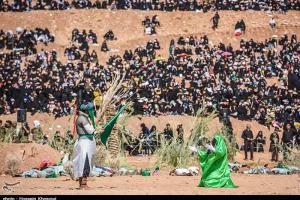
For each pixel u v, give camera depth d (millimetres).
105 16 115125
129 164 46000
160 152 45750
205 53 98250
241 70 90438
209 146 30953
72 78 85000
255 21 115562
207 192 27828
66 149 44750
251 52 99062
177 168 41875
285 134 56812
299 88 88062
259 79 87000
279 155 61031
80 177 28984
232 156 52250
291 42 103938
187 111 77812
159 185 32156
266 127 77188
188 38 105938
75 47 99875
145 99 77188
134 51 103000
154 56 97750
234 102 79625
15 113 80000
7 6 115125
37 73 88000
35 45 103000
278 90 83750
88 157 28828
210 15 116750
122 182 33938
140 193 26938
